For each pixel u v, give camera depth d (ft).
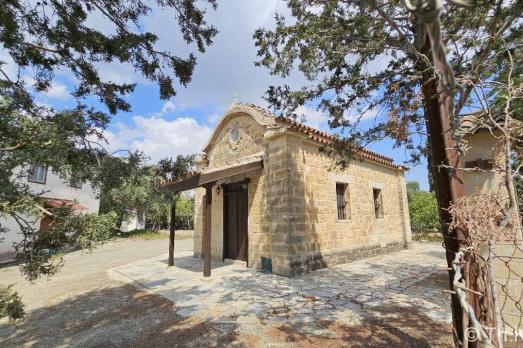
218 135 35.35
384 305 16.42
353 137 14.40
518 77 10.21
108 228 7.89
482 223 5.50
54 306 18.93
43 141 6.57
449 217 7.84
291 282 21.75
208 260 24.02
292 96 14.82
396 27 5.03
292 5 13.66
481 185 12.10
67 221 7.17
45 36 11.47
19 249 6.85
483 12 10.21
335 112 14.73
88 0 11.52
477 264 5.85
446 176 7.99
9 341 13.92
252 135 29.96
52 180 36.86
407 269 26.37
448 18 10.75
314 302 17.10
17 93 9.43
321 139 27.91
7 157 5.98
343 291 19.30
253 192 28.43
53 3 11.03
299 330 13.32
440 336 12.37
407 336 12.46
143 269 29.40
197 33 13.75
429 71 8.41
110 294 21.04
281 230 24.66
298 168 26.05
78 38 11.52
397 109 10.99
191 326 14.16
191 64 14.07
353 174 33.71
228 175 25.54
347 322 14.11
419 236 56.13
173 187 26.43
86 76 12.66
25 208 6.02
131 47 12.77
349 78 13.70
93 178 8.95
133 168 9.64
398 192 43.09
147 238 64.85
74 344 13.17
